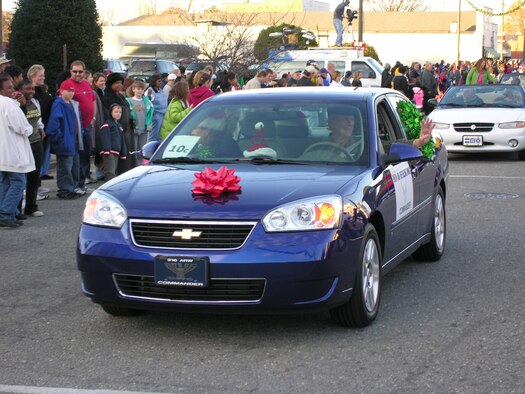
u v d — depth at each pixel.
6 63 13.38
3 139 10.40
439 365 5.37
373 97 7.34
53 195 13.57
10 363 5.53
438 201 8.55
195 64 26.00
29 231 10.50
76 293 7.42
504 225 10.48
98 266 5.92
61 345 5.91
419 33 78.19
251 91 7.65
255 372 5.29
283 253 5.61
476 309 6.70
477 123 17.58
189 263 5.66
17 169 10.47
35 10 23.22
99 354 5.70
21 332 6.24
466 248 9.14
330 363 5.43
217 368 5.38
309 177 6.23
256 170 6.46
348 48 27.89
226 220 5.70
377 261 6.39
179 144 7.07
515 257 8.66
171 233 5.77
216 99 7.54
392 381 5.09
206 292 5.71
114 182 6.43
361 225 6.01
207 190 5.93
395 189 6.84
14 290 7.54
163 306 5.80
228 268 5.62
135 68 31.81
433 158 8.25
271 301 5.64
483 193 13.25
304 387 5.02
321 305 5.72
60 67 23.27
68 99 12.84
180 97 13.16
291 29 31.44
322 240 5.69
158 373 5.30
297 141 6.88
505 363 5.39
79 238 6.06
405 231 7.23
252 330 6.18
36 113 11.47
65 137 12.80
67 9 23.25
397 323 6.31
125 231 5.88
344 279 5.84
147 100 15.13
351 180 6.23
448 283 7.58
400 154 6.81
